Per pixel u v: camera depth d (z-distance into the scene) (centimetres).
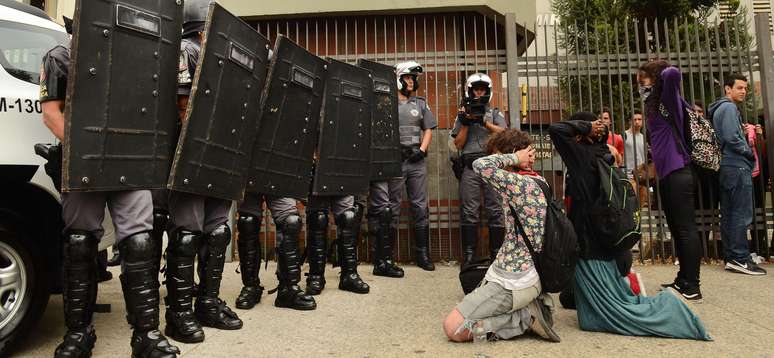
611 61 583
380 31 680
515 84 580
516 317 286
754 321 321
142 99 236
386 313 351
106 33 220
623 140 572
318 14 662
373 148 460
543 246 278
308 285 412
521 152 302
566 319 334
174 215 281
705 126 416
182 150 256
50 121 231
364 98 429
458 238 609
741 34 823
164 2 245
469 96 519
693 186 381
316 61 379
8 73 279
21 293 268
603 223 291
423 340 289
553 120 759
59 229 292
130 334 302
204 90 267
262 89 332
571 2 1114
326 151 393
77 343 246
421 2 650
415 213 553
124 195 243
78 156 212
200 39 309
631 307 295
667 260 568
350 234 425
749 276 472
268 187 347
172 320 285
